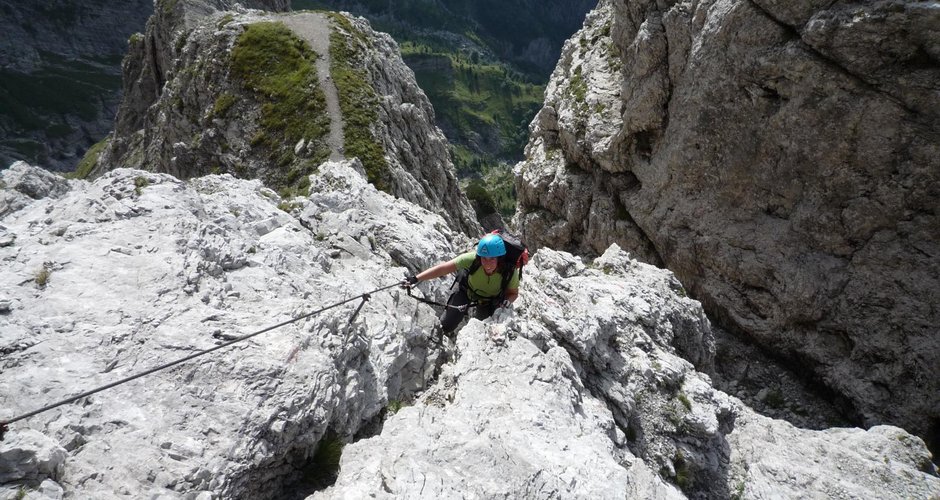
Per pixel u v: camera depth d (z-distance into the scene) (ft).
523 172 130.31
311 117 181.06
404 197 173.27
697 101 83.92
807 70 69.97
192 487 18.89
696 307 48.52
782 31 71.72
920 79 62.85
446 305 34.01
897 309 72.54
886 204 70.74
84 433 19.17
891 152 68.18
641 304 40.73
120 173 32.01
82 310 22.72
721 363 86.63
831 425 76.84
